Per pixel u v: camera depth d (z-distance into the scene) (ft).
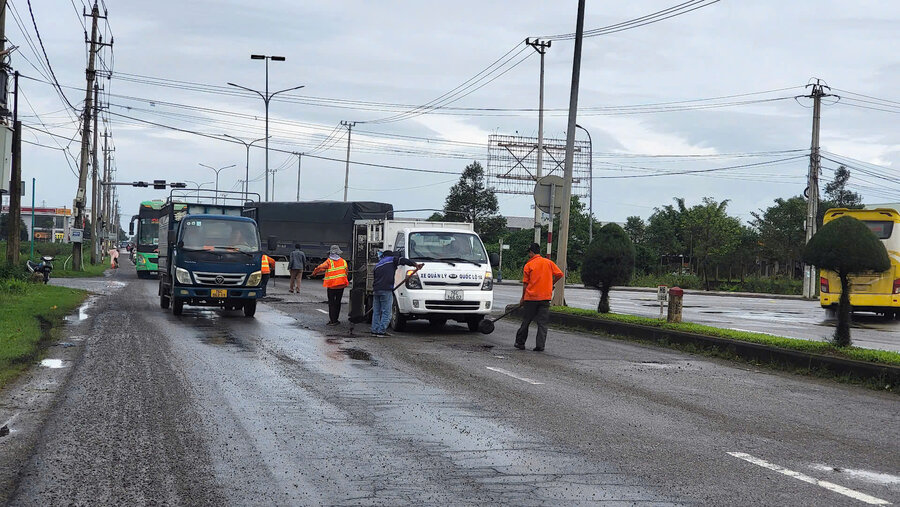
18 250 94.17
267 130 175.22
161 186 187.42
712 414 29.22
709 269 208.95
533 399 31.37
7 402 29.27
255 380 34.91
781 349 43.50
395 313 59.31
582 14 70.85
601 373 39.04
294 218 144.97
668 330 53.16
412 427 26.05
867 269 42.96
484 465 21.58
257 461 21.72
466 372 38.34
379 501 18.42
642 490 19.45
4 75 75.36
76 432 24.75
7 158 76.23
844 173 296.10
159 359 40.70
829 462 22.53
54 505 17.92
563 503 18.40
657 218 229.25
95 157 192.54
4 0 75.10
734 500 18.78
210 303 68.13
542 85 134.00
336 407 29.19
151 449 22.85
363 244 69.92
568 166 72.54
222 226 67.92
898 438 26.03
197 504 18.11
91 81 149.59
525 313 49.06
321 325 62.13
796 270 225.35
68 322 58.59
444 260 58.75
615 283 64.64
